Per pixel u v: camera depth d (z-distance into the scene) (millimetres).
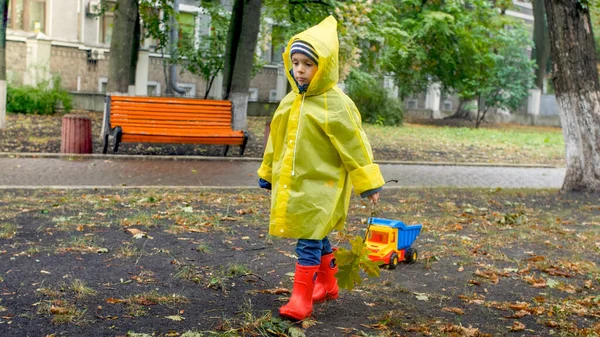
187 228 6945
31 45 26891
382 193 10695
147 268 5320
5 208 7602
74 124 13367
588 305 5016
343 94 4207
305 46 3990
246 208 8406
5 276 4867
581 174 11828
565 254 6863
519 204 10273
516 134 31406
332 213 4113
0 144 14398
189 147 16047
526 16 48906
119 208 7992
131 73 21359
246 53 16625
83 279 4898
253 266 5617
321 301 4652
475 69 29203
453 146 22750
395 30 19875
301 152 4094
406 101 40625
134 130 13578
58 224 6816
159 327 3938
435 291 5219
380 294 5027
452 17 25219
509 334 4254
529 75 35938
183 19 32031
